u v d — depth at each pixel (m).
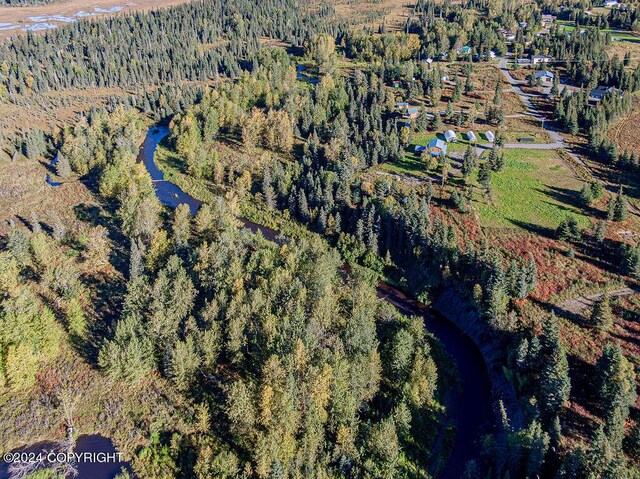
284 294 89.44
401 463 70.69
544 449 62.50
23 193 144.50
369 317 88.31
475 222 116.69
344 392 73.06
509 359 84.81
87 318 93.75
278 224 133.25
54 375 83.69
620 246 100.25
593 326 87.88
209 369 82.75
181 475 68.62
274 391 71.56
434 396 81.94
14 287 91.75
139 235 113.00
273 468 62.56
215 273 92.06
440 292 106.25
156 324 82.12
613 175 131.75
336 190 130.38
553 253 104.88
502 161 134.75
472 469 67.00
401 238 114.31
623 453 65.75
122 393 80.81
